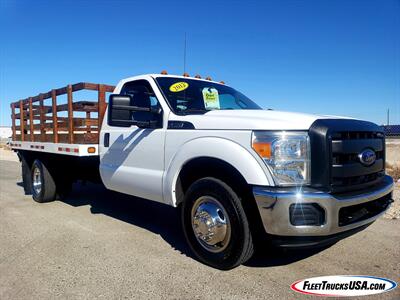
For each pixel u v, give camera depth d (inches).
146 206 260.8
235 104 193.8
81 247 168.2
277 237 125.5
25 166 301.6
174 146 154.4
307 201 117.0
